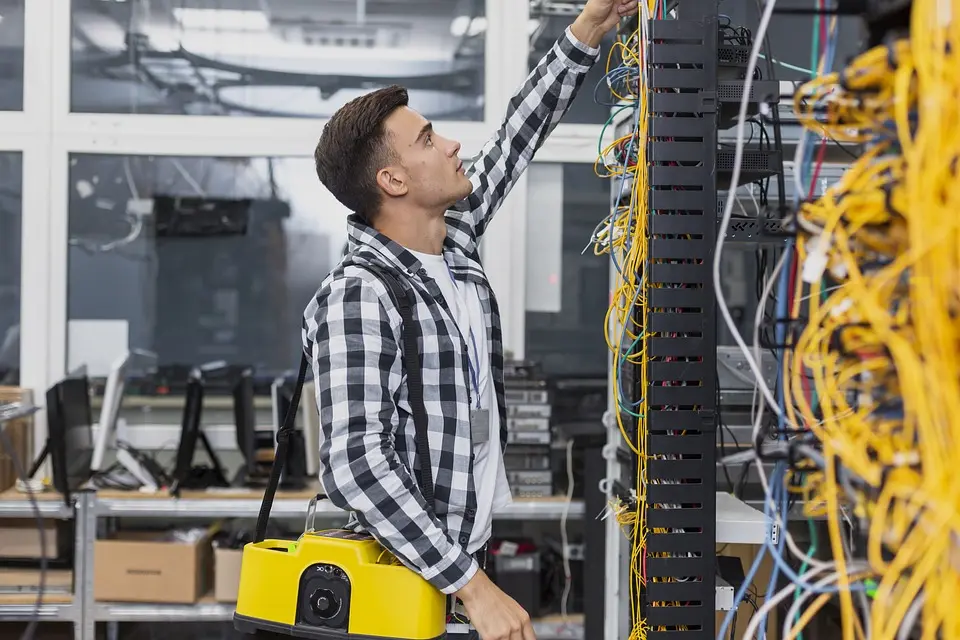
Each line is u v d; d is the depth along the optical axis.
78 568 3.05
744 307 3.26
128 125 3.56
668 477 1.24
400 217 1.56
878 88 0.83
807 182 1.04
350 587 1.34
